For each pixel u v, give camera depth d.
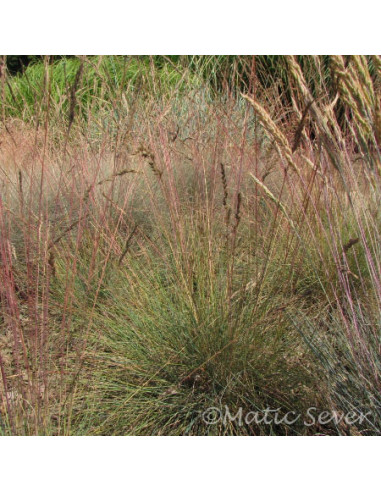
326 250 2.95
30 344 2.34
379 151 1.67
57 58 7.35
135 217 3.84
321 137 1.85
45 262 2.23
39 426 1.99
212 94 4.61
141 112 3.88
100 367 2.53
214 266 2.74
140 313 2.71
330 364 2.23
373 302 2.50
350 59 1.64
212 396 2.29
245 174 3.30
